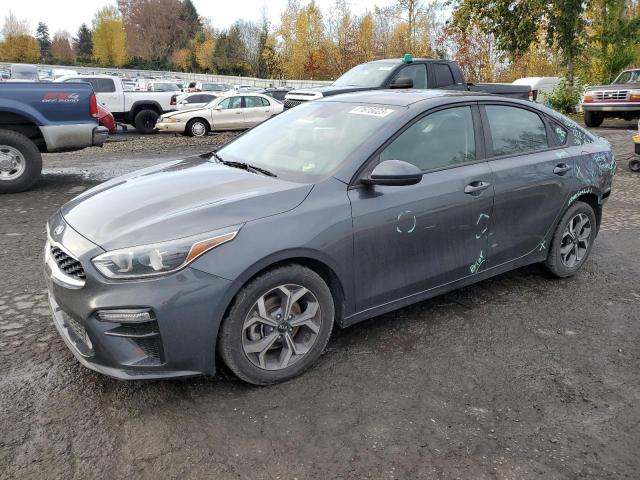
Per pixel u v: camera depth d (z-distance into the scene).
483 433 2.74
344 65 43.97
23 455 2.49
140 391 3.00
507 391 3.11
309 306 3.16
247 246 2.84
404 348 3.55
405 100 3.89
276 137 4.03
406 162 3.33
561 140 4.64
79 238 2.89
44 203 7.20
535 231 4.34
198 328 2.77
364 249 3.30
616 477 2.46
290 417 2.82
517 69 31.16
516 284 4.67
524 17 21.41
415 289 3.65
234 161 3.87
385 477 2.42
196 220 2.85
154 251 2.70
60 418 2.76
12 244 5.46
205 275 2.74
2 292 4.28
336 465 2.49
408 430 2.74
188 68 76.25
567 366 3.39
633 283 4.75
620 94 16.84
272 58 53.78
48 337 3.58
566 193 4.48
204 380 3.12
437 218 3.62
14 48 76.06
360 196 3.30
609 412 2.94
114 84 18.34
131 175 3.83
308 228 3.05
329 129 3.80
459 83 11.36
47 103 7.62
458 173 3.77
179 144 13.91
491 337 3.73
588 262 5.28
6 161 7.65
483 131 4.04
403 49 40.72
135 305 2.65
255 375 3.01
